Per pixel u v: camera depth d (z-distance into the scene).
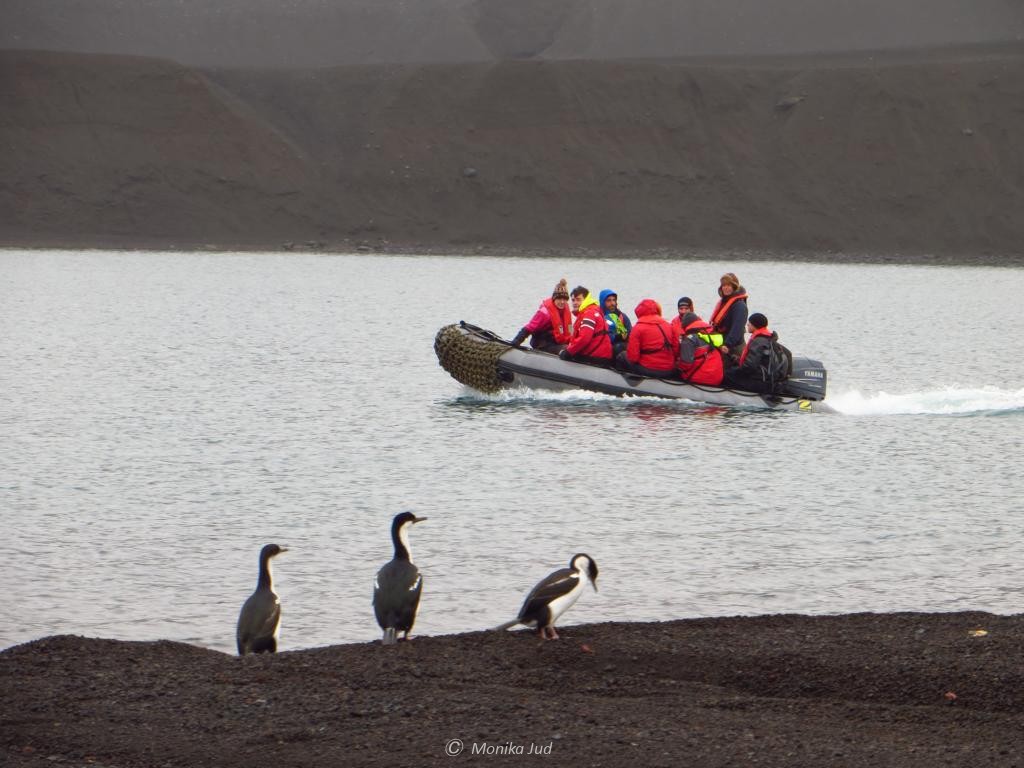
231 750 28.75
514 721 30.16
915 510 60.22
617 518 58.31
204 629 42.31
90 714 30.88
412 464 70.75
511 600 45.44
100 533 54.84
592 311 90.81
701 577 48.59
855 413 88.62
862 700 32.72
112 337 146.62
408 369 118.19
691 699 32.12
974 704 32.28
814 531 55.97
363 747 28.70
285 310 193.00
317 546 52.94
